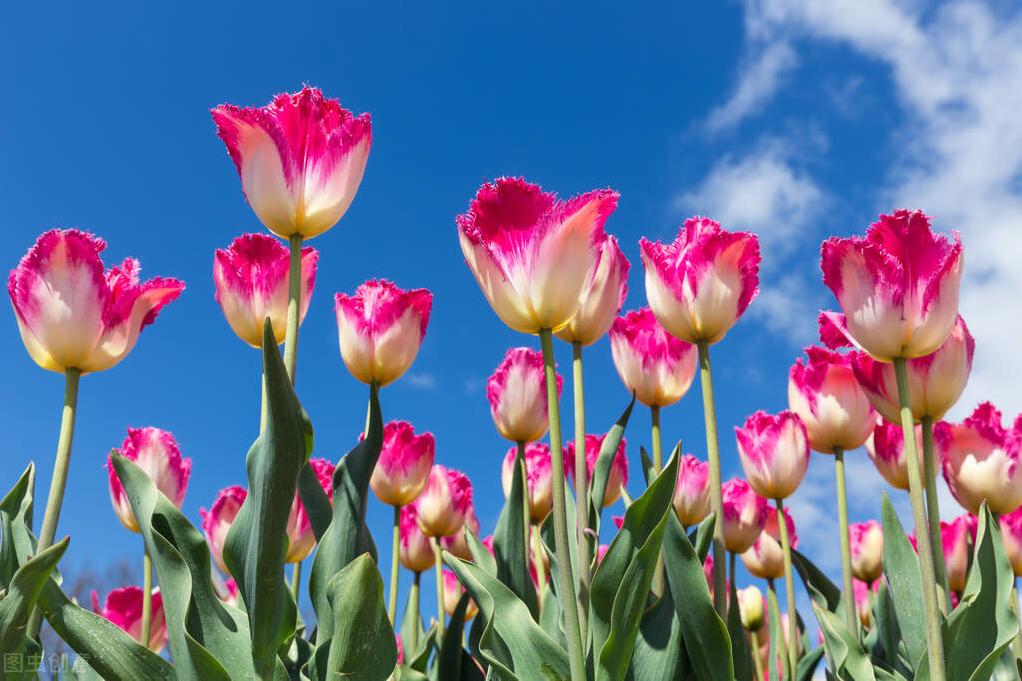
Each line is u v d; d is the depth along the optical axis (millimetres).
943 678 643
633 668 669
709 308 710
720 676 649
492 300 673
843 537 840
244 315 768
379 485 930
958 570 954
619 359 815
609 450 758
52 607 620
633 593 634
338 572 640
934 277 675
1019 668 778
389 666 621
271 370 582
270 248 771
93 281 682
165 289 716
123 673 617
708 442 702
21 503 688
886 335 681
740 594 1071
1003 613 684
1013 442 795
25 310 675
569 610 645
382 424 706
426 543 1042
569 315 672
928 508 729
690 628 650
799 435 889
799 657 986
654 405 809
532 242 667
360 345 802
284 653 682
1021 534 905
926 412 734
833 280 700
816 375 873
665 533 655
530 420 874
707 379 713
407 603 1025
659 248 728
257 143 674
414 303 811
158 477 899
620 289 755
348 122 692
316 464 896
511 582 762
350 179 690
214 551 896
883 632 830
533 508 978
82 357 680
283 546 607
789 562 892
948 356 726
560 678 658
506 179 666
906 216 687
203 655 603
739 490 973
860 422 865
